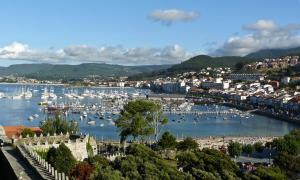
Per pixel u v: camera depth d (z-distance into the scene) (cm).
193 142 18625
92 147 13000
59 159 8900
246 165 16900
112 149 17100
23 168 6731
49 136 12331
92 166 9731
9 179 7081
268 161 19500
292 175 15588
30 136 12456
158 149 17300
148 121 18350
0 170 8531
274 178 12900
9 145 9988
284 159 15975
